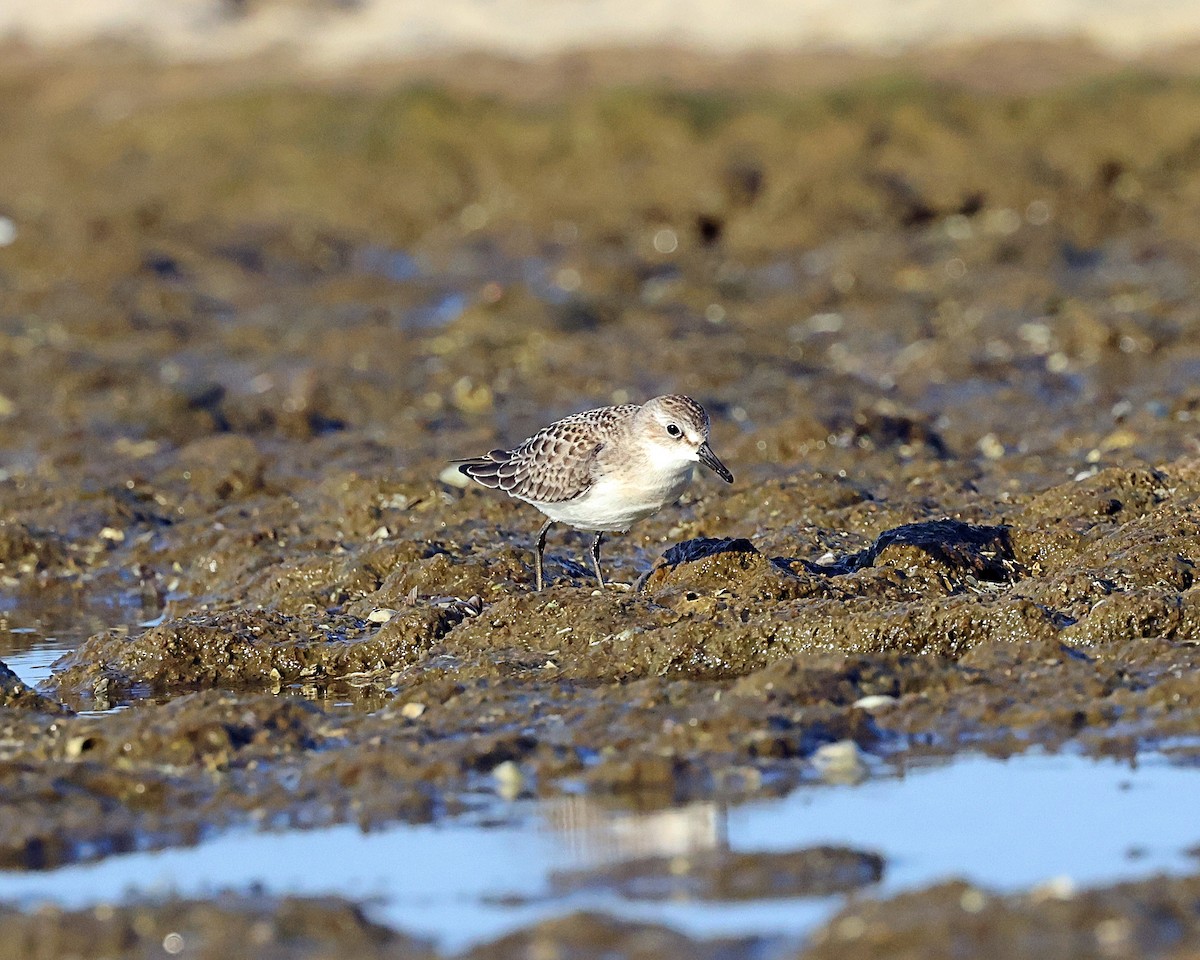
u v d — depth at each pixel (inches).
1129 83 1321.4
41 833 363.9
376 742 408.5
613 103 1392.7
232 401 842.8
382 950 303.3
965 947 284.0
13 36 1937.7
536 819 369.1
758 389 838.5
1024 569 541.0
